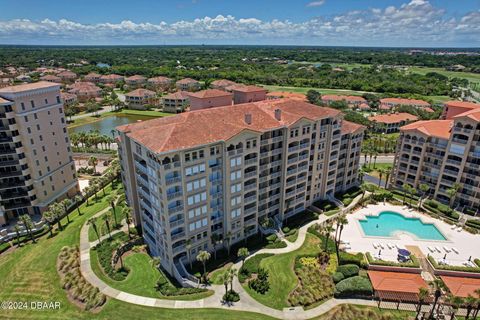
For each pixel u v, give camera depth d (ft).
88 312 173.17
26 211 274.16
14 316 171.63
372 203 295.48
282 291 190.80
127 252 226.58
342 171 308.40
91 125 581.12
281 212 258.16
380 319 170.81
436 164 295.07
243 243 232.94
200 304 180.04
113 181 344.69
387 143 447.42
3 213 258.98
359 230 252.42
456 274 202.08
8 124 245.65
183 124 200.13
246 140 209.97
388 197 300.40
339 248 229.66
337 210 281.74
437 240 240.53
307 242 237.25
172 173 184.96
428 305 180.45
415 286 188.55
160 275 204.44
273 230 246.88
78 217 270.87
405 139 310.45
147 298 183.52
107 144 479.41
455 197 284.82
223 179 208.44
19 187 264.72
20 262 214.90
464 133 268.21
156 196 194.08
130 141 212.23
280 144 239.71
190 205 198.29
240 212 226.58
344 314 173.88
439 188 293.02
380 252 225.76
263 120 230.48
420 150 301.02
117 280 197.06
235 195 218.18
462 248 230.68
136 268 209.26
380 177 330.75
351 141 299.58
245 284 196.24
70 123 583.58
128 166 228.63
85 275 200.64
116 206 280.92
